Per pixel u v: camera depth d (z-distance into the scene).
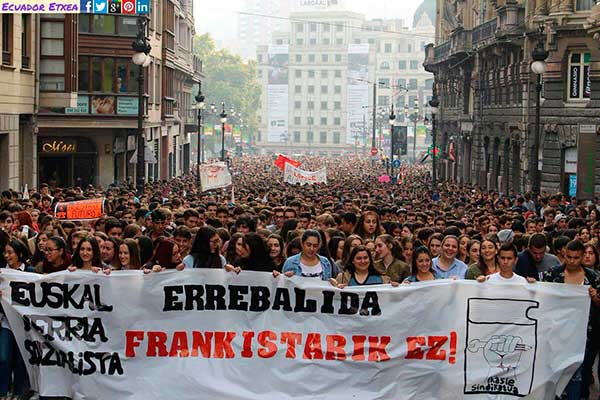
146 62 28.50
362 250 10.69
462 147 67.56
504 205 28.97
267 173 66.81
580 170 40.88
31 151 35.53
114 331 10.51
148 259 12.23
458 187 46.03
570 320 10.48
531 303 10.45
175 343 10.51
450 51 67.50
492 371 10.48
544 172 44.75
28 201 19.56
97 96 41.81
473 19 65.25
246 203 23.45
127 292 10.50
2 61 30.23
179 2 68.19
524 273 11.91
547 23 43.34
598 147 40.62
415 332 10.45
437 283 10.44
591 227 16.97
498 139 56.06
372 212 15.34
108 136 44.44
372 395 10.47
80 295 10.53
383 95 193.62
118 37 42.88
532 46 47.28
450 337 10.45
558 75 43.50
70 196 22.73
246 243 11.05
